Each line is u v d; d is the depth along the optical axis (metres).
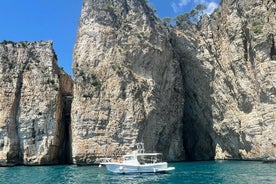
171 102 80.38
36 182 43.75
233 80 76.62
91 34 78.62
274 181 38.91
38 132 73.19
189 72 83.81
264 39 70.12
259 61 70.25
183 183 40.19
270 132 66.56
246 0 76.31
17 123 74.50
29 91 75.69
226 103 77.88
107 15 79.19
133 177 47.44
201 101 83.69
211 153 86.12
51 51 78.38
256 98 71.75
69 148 77.44
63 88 82.19
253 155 71.62
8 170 61.00
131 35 77.50
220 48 80.69
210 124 82.94
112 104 72.38
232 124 76.06
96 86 73.44
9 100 74.94
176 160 79.25
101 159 69.75
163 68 78.94
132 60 76.31
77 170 58.38
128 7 80.62
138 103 72.62
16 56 78.81
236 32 76.44
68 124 79.81
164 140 77.69
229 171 51.03
